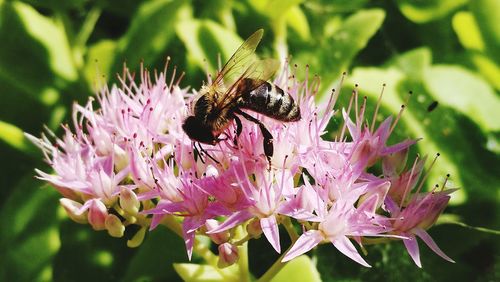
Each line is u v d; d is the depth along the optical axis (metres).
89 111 0.16
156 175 0.15
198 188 0.14
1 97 0.18
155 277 0.17
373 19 0.19
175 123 0.16
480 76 0.19
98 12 0.19
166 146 0.15
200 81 0.18
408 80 0.18
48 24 0.19
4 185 0.18
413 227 0.15
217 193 0.15
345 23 0.19
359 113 0.18
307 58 0.19
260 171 0.15
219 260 0.15
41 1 0.19
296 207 0.14
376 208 0.14
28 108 0.18
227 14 0.19
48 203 0.17
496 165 0.18
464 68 0.19
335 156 0.15
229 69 0.15
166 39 0.18
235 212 0.14
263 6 0.19
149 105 0.15
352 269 0.18
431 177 0.18
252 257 0.18
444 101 0.18
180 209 0.15
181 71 0.18
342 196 0.15
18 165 0.18
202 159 0.15
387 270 0.18
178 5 0.18
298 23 0.19
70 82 0.18
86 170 0.15
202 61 0.18
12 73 0.18
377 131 0.15
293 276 0.16
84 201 0.15
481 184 0.18
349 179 0.15
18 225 0.17
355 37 0.19
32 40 0.18
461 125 0.18
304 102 0.15
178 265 0.16
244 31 0.19
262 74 0.15
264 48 0.19
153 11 0.18
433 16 0.19
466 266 0.18
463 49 0.19
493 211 0.18
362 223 0.14
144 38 0.18
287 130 0.15
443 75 0.18
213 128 0.15
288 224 0.15
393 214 0.15
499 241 0.18
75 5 0.19
